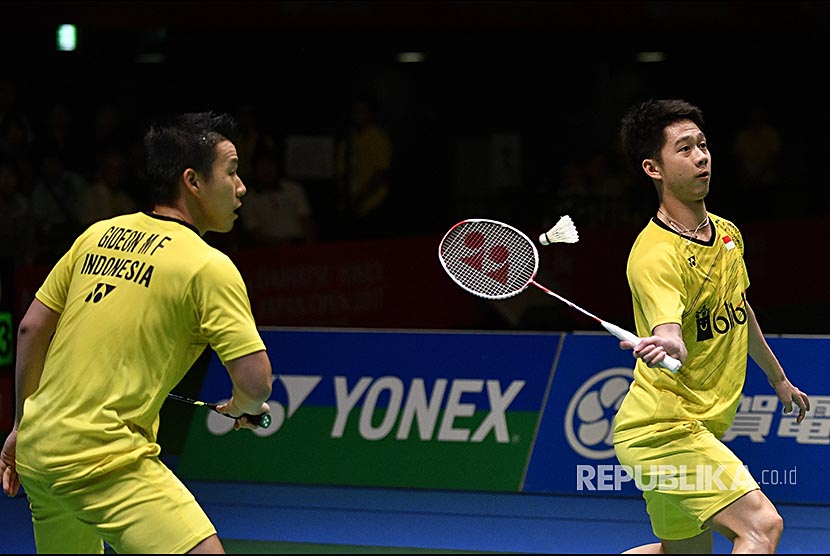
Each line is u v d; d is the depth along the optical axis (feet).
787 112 98.22
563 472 51.55
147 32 96.58
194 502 27.35
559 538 45.03
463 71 100.89
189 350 28.02
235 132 29.50
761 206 91.40
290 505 50.29
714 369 31.42
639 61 99.04
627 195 85.25
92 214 80.02
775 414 49.67
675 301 30.30
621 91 99.19
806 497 49.42
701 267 31.09
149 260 27.45
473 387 52.70
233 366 27.22
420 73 99.81
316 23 93.35
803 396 34.99
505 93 100.53
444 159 99.60
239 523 47.60
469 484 52.34
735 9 93.35
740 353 31.83
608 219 84.53
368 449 53.57
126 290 27.35
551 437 51.72
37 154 85.35
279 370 54.80
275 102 98.48
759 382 49.80
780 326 82.12
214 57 97.86
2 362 60.34
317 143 90.68
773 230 83.20
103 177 80.53
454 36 98.99
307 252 79.92
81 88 94.02
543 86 99.96
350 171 89.86
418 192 98.22
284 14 92.94
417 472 52.90
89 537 29.07
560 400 51.72
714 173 95.40
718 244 31.45
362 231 89.51
